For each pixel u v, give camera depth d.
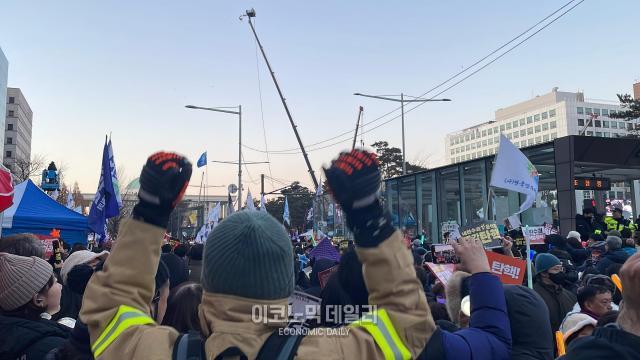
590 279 4.75
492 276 2.06
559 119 174.38
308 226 37.50
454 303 3.66
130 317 1.68
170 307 3.00
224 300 1.56
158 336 1.64
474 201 20.59
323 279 4.59
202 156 26.38
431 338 1.61
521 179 6.50
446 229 15.61
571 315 4.15
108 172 9.13
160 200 1.67
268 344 1.53
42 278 3.15
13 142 150.25
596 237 11.31
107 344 1.66
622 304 2.15
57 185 17.81
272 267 1.57
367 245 1.55
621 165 17.02
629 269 2.07
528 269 5.27
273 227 1.63
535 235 8.91
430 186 24.14
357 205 1.52
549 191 19.31
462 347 1.71
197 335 1.64
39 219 11.50
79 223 12.10
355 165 1.50
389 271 1.57
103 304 1.71
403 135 28.64
